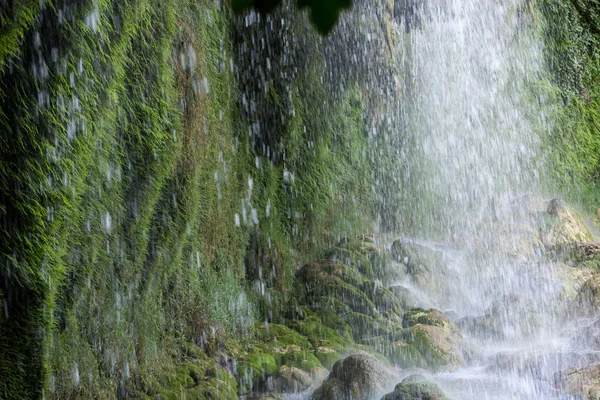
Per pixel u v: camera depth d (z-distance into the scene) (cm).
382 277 1198
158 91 686
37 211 490
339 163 1426
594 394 709
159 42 682
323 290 1104
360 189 1476
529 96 2020
